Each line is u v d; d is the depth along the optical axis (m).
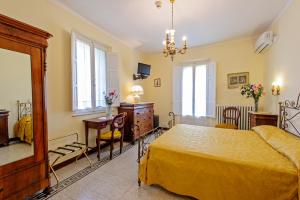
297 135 2.33
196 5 2.66
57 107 2.69
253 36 4.10
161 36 4.07
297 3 2.32
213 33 3.88
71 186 2.16
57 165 2.65
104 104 3.75
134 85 4.98
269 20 3.22
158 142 2.17
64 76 2.81
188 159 1.83
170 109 5.43
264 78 3.97
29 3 2.28
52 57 2.60
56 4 2.64
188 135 2.55
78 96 3.11
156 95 5.62
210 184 1.69
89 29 3.32
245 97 4.30
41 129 1.89
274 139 2.11
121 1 2.57
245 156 1.74
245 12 2.90
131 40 4.36
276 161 1.61
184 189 1.82
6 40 1.55
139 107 4.26
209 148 1.98
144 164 2.06
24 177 1.73
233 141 2.28
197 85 4.98
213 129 2.96
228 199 1.62
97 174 2.48
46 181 1.94
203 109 4.89
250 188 1.54
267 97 3.72
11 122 1.66
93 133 3.44
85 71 3.26
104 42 3.75
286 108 2.69
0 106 1.59
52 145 2.61
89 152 3.32
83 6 2.73
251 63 4.21
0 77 1.57
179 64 5.21
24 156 1.74
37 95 1.84
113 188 2.12
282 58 2.85
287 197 1.41
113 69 3.92
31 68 1.77
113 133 3.13
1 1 1.99
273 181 1.46
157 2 2.54
